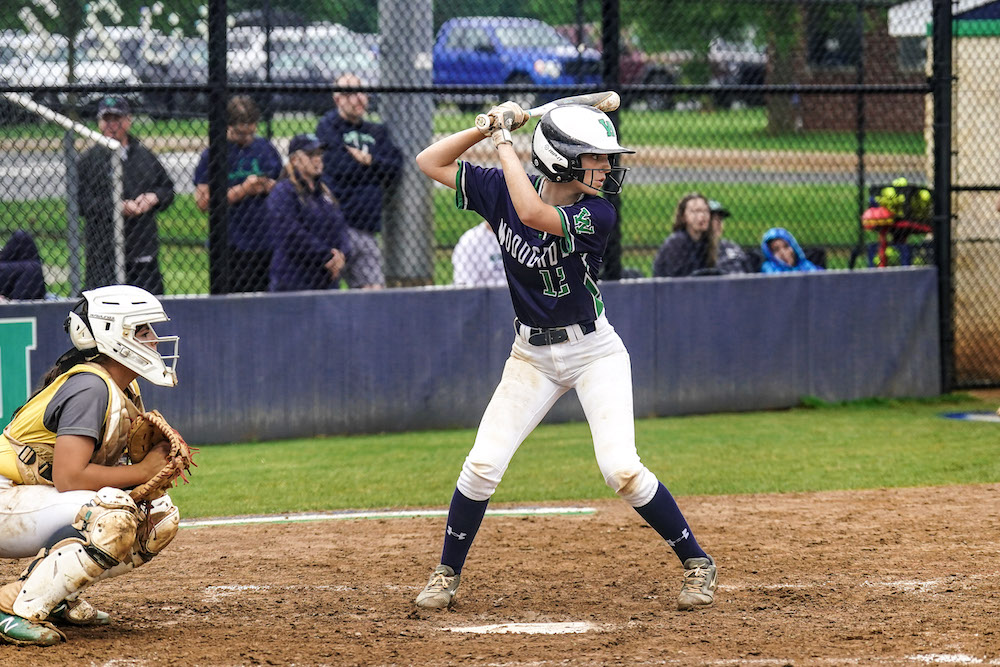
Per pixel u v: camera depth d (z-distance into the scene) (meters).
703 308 33.03
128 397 14.66
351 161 31.97
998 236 37.16
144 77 32.59
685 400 33.03
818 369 34.22
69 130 28.73
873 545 19.16
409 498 23.88
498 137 14.91
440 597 15.59
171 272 34.62
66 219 29.48
